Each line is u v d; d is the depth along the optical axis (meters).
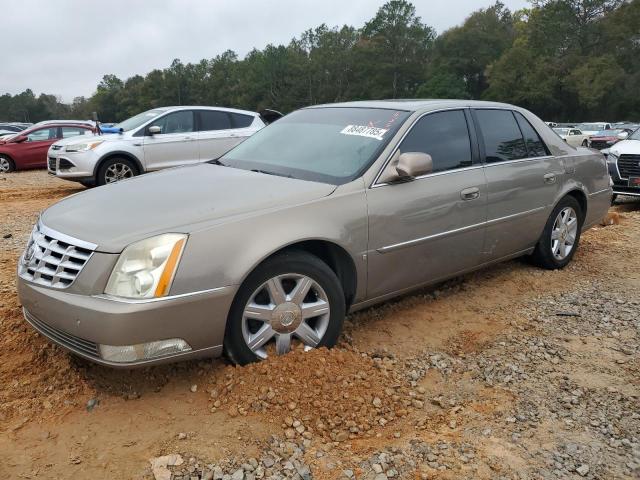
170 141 11.31
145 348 2.95
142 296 2.92
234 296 3.13
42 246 3.27
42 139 16.69
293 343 3.52
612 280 5.51
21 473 2.62
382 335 4.17
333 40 99.19
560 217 5.59
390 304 4.74
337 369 3.38
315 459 2.78
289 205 3.44
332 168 3.98
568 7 69.38
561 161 5.48
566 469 2.78
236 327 3.22
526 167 5.04
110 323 2.87
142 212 3.26
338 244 3.56
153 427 2.97
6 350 3.70
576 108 67.81
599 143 28.11
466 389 3.49
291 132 4.63
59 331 3.12
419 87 88.81
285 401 3.12
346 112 4.64
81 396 3.23
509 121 5.14
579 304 4.86
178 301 2.96
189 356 3.11
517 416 3.21
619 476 2.74
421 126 4.29
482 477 2.71
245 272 3.13
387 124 4.24
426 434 3.04
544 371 3.72
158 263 2.96
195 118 11.65
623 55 67.19
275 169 4.13
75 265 3.04
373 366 3.59
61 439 2.87
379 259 3.86
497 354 3.94
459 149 4.53
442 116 4.50
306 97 100.81
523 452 2.90
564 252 5.72
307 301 3.54
